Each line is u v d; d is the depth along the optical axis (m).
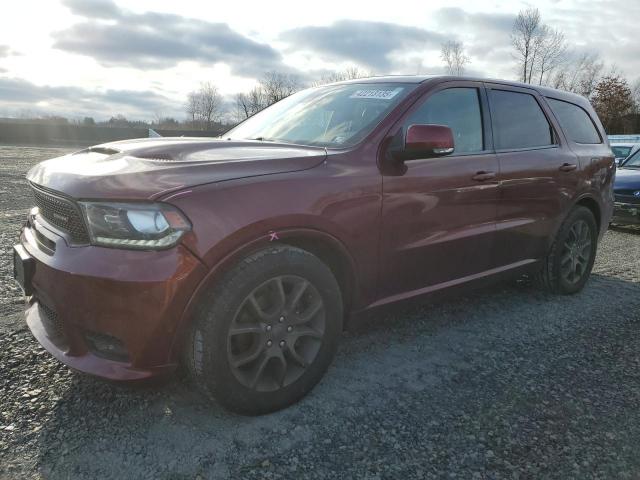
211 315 2.32
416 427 2.55
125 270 2.17
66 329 2.35
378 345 3.49
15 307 3.82
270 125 3.72
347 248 2.79
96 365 2.31
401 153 2.96
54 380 2.83
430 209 3.19
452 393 2.89
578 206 4.66
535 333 3.80
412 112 3.23
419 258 3.20
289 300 2.57
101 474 2.14
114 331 2.22
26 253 2.60
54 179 2.50
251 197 2.39
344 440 2.43
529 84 4.40
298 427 2.52
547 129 4.35
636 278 5.48
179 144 2.80
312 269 2.59
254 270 2.38
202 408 2.63
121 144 2.98
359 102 3.41
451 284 3.52
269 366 2.59
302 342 2.70
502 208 3.74
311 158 2.72
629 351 3.54
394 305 3.18
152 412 2.58
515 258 4.05
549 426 2.60
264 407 2.56
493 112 3.84
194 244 2.23
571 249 4.62
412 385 2.97
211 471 2.19
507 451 2.39
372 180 2.87
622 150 13.24
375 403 2.76
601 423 2.64
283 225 2.47
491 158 3.64
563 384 3.04
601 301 4.61
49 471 2.15
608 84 37.44
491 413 2.70
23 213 7.95
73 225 2.36
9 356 3.05
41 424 2.45
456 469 2.26
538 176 4.02
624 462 2.34
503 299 4.56
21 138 38.31
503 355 3.41
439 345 3.53
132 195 2.20
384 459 2.31
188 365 2.40
